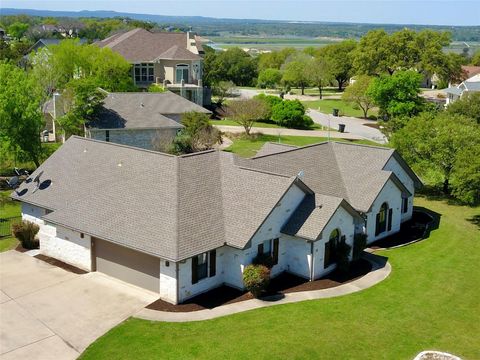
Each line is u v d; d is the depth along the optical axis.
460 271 30.81
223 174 31.05
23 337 22.75
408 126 46.00
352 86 87.50
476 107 63.12
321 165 36.97
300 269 29.33
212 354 21.52
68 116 53.28
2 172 50.41
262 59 157.38
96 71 73.00
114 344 22.25
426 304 26.55
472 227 38.91
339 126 73.94
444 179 47.06
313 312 25.27
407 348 22.48
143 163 32.00
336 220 29.64
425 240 36.03
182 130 56.47
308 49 160.25
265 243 28.39
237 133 67.56
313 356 21.58
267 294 27.17
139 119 55.56
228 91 105.19
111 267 28.70
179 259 24.56
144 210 28.06
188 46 88.44
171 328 23.52
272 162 34.31
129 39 85.00
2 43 114.12
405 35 114.81
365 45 117.06
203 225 27.16
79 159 35.12
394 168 38.16
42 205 32.34
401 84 76.56
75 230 28.39
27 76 51.06
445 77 116.94
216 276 27.50
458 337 23.56
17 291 26.94
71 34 182.88
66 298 26.28
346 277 29.66
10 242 34.12
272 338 22.75
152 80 83.75
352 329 23.80
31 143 46.56
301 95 118.12
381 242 35.59
